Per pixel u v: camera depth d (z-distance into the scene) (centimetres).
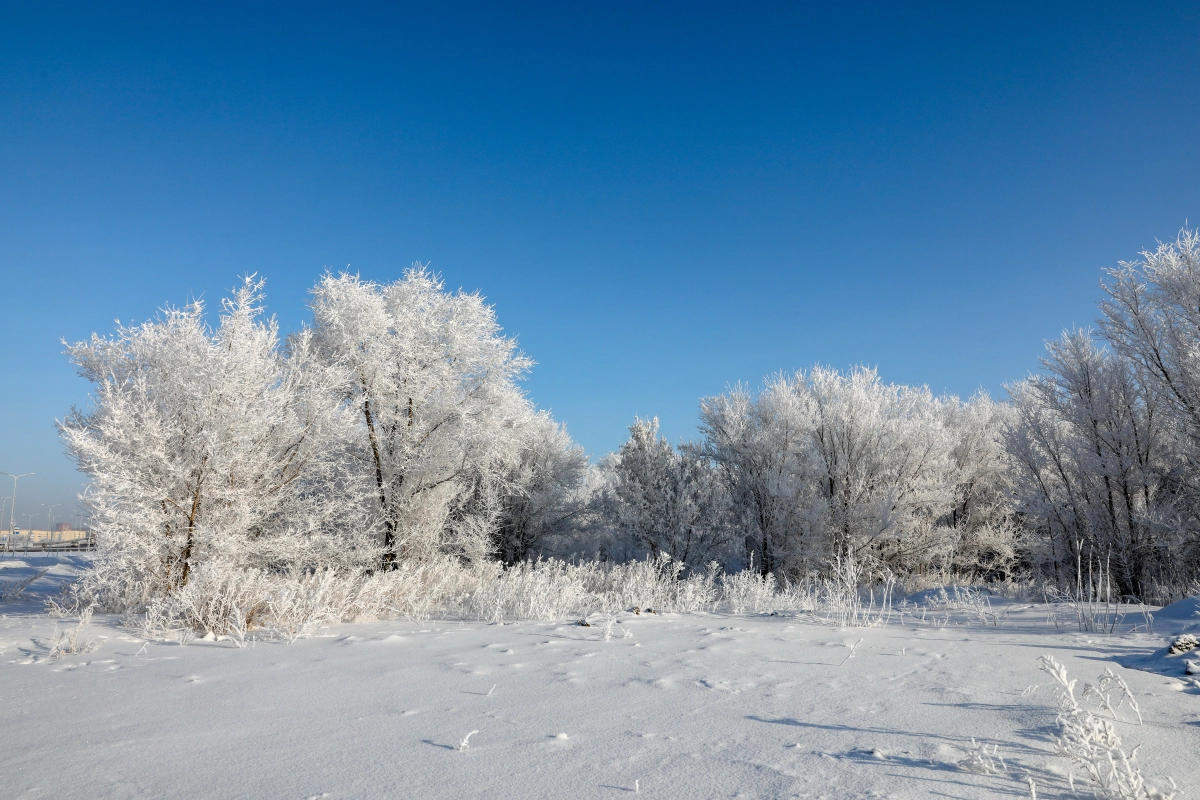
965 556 2020
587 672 464
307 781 253
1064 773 249
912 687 405
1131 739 291
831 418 1962
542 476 2322
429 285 1675
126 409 892
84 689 418
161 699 390
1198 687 387
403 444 1477
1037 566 1680
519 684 426
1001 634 648
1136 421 1362
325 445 1116
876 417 1989
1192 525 1288
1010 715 335
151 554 831
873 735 305
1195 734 296
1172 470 1329
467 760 276
